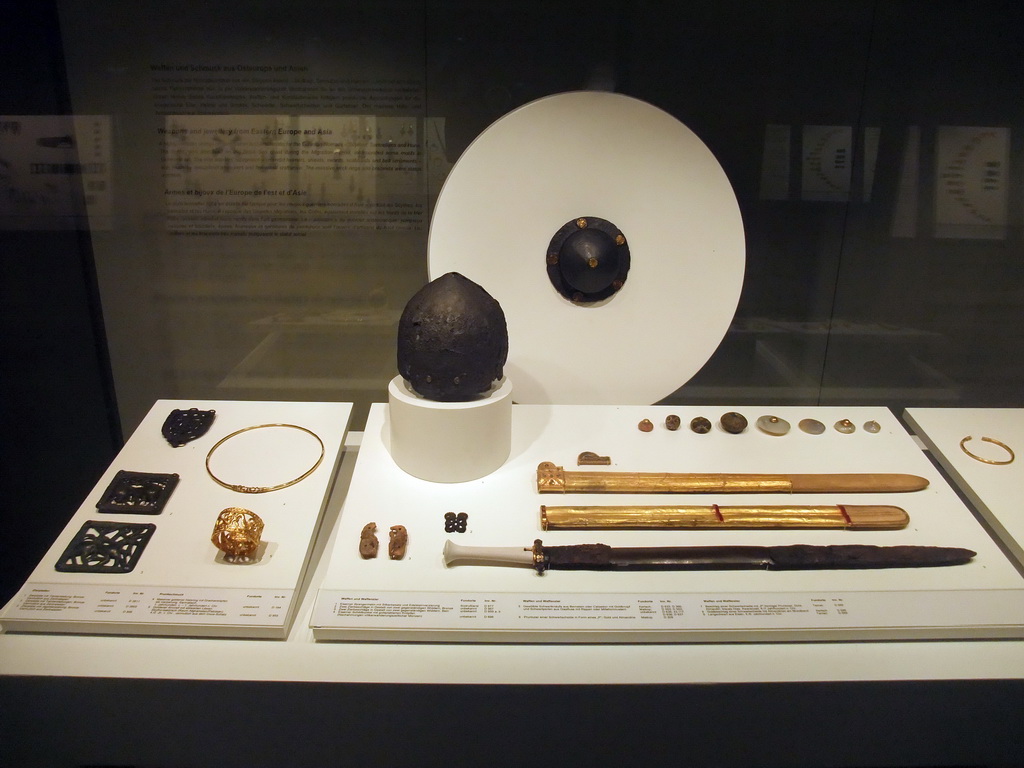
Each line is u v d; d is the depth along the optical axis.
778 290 1.96
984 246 1.91
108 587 1.31
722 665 1.26
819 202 1.87
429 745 1.28
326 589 1.30
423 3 1.65
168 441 1.62
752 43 1.71
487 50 1.70
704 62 1.73
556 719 1.25
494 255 1.68
